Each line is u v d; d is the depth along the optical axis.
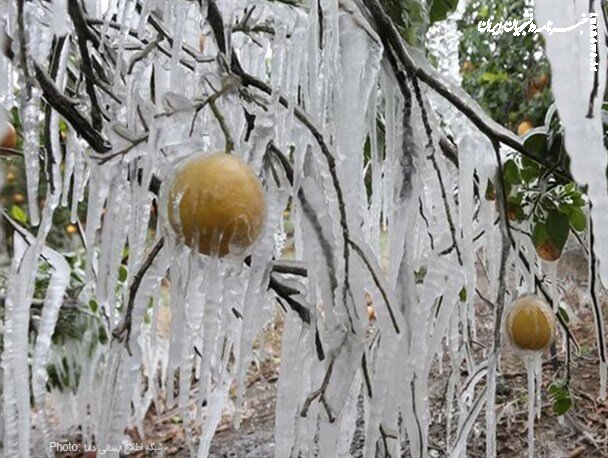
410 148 1.17
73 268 2.29
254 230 1.01
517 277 1.42
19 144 1.69
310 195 1.13
